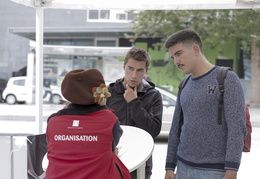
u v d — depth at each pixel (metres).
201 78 2.20
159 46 21.44
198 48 2.22
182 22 17.55
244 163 6.31
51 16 22.22
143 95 2.80
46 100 15.62
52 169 1.78
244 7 4.52
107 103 2.88
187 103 2.24
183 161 2.27
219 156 2.12
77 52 15.20
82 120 1.81
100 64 15.16
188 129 2.22
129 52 2.69
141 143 2.42
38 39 5.08
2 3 22.42
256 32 16.50
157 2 4.71
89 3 4.82
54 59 15.61
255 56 18.64
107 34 21.84
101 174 1.74
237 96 2.05
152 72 21.58
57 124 1.83
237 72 21.11
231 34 17.30
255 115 14.92
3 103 18.75
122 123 2.83
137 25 18.45
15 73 23.02
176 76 21.36
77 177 1.71
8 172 3.81
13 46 22.94
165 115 8.38
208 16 17.23
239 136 2.01
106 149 1.77
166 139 8.49
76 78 1.82
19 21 22.58
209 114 2.13
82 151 1.75
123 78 2.94
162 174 5.45
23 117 13.29
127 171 1.92
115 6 4.79
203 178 2.15
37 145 2.86
